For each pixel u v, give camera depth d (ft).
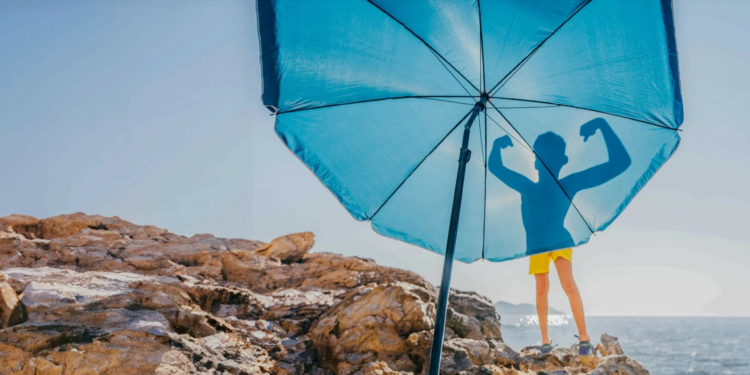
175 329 10.25
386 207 9.57
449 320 13.21
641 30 7.55
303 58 8.22
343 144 8.98
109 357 8.41
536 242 9.58
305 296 13.98
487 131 9.46
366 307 12.04
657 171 8.25
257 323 12.07
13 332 8.46
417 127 9.37
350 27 8.34
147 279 12.12
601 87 8.20
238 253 15.93
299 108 8.46
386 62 8.73
